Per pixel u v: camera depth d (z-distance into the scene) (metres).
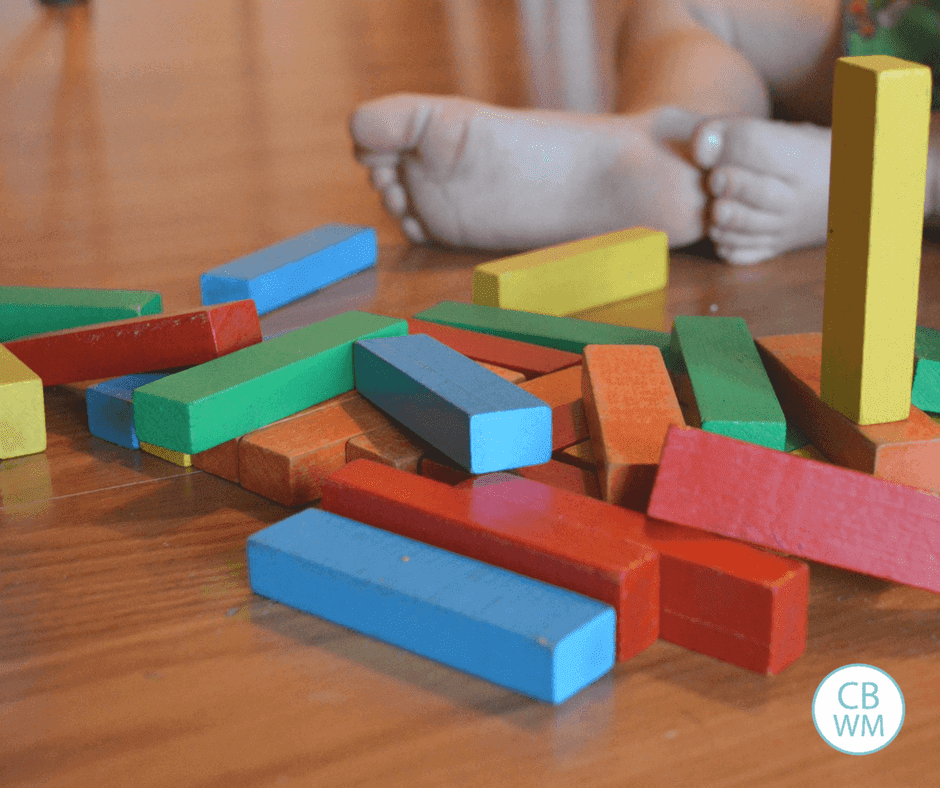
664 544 0.76
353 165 2.19
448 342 1.17
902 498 0.76
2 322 1.27
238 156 2.27
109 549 0.90
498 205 1.58
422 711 0.70
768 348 1.04
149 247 1.71
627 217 1.58
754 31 1.74
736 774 0.64
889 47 1.56
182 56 3.38
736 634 0.72
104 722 0.69
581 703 0.70
